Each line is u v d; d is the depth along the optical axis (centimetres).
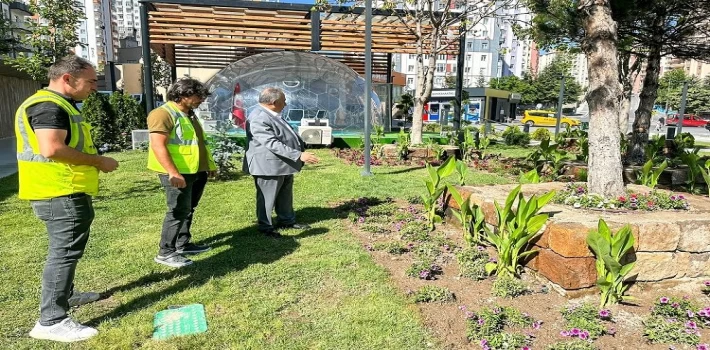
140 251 427
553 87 6850
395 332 288
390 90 1698
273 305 322
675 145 1324
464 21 1088
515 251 361
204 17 1241
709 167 643
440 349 271
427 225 507
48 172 261
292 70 1405
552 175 892
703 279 359
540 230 358
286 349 269
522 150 1401
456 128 1398
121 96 1227
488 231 399
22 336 281
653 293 345
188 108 394
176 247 417
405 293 342
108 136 1156
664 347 273
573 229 329
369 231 496
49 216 267
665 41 851
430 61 1128
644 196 432
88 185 276
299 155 455
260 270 384
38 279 362
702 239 353
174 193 382
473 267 379
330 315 309
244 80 1380
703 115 6338
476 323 292
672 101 6481
